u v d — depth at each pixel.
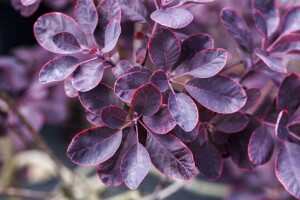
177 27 0.56
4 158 1.27
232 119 0.62
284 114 0.60
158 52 0.59
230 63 0.69
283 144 0.62
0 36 1.91
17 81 1.16
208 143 0.63
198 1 0.59
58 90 1.18
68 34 0.60
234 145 0.65
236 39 0.66
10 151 1.23
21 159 1.25
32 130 0.87
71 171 0.98
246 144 0.64
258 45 0.84
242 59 0.68
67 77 0.61
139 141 0.59
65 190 1.00
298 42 0.65
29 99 1.16
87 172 1.22
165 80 0.58
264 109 0.68
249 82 0.81
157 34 0.58
